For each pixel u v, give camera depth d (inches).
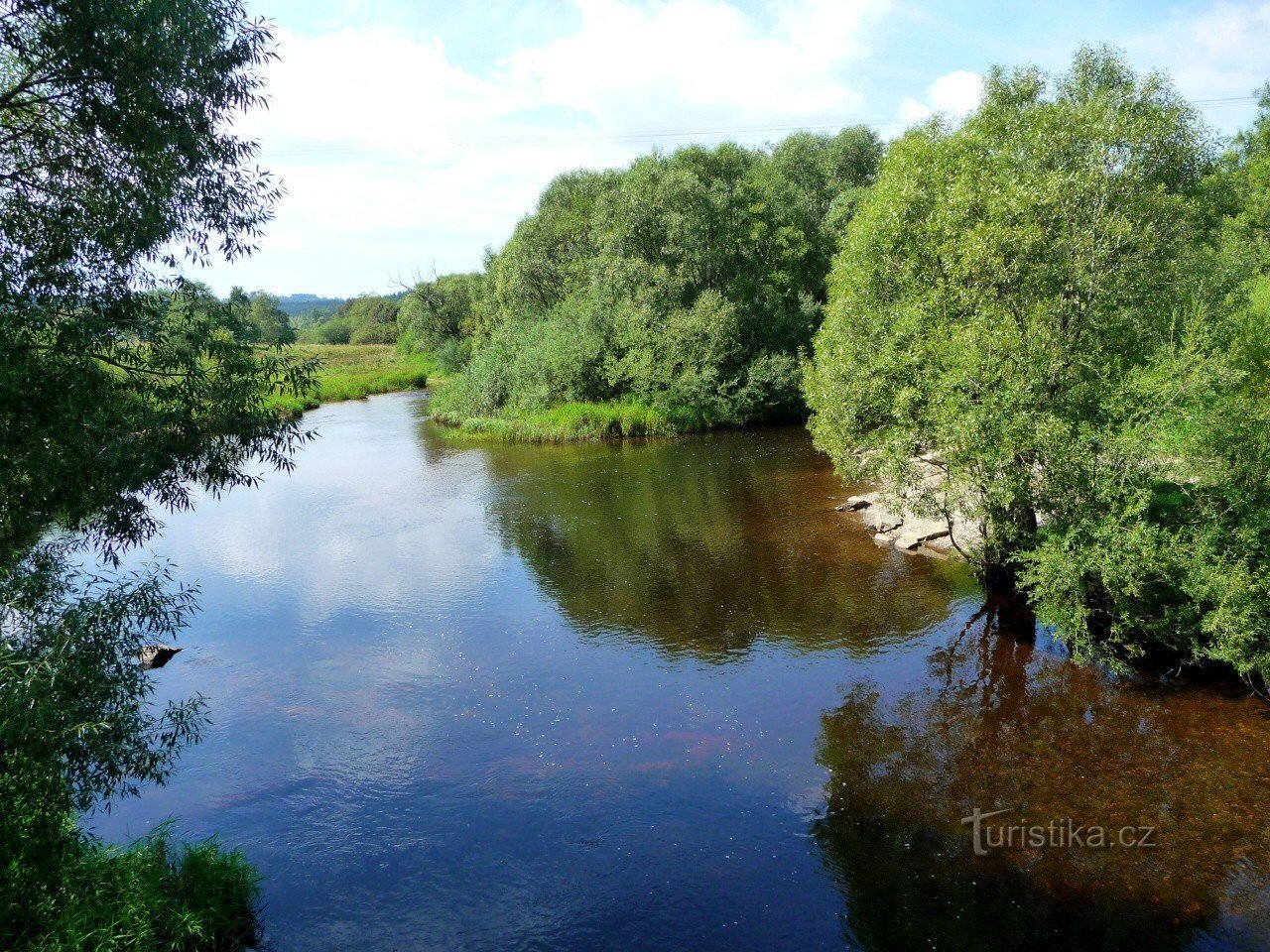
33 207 291.4
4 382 273.6
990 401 510.0
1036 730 440.1
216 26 311.6
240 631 622.2
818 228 2139.5
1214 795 370.9
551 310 2038.6
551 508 1008.2
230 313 345.1
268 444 354.9
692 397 1647.4
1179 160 576.1
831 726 458.0
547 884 333.7
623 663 550.6
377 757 434.9
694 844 356.5
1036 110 619.8
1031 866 333.4
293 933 308.8
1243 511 458.0
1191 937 290.5
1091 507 491.8
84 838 325.7
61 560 308.3
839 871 336.2
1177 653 503.5
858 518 892.6
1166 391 467.5
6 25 277.1
